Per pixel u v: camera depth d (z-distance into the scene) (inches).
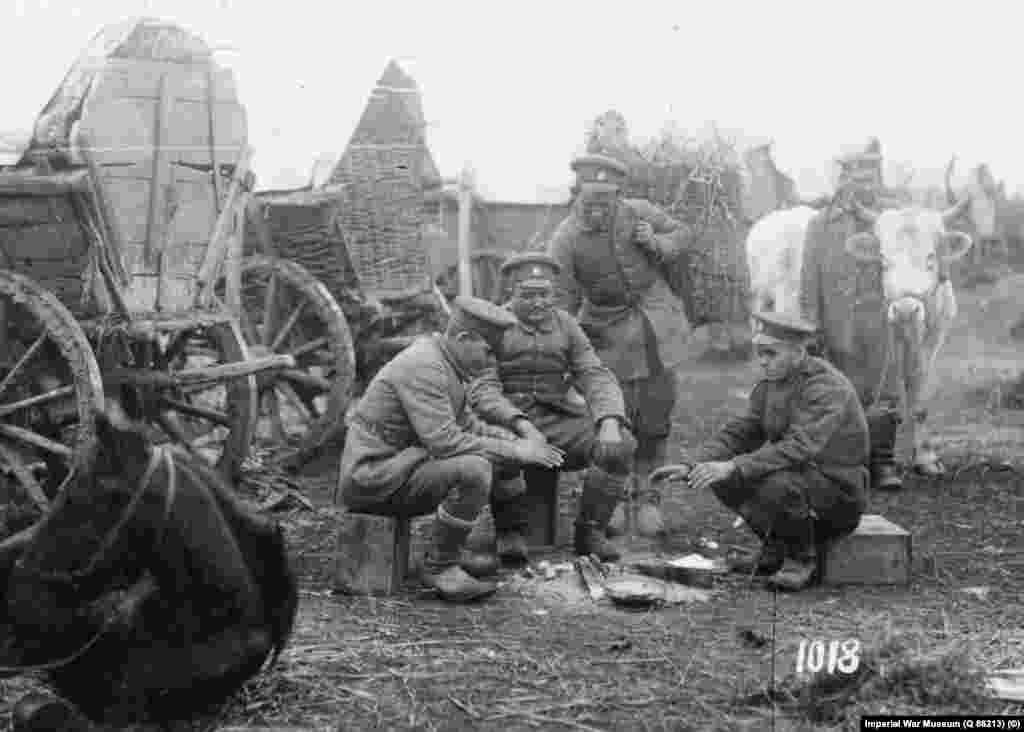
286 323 360.8
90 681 167.0
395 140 393.1
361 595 248.1
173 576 162.6
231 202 311.4
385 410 249.3
